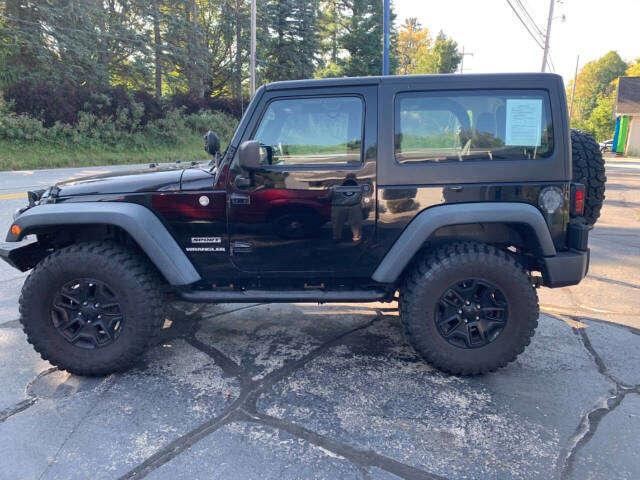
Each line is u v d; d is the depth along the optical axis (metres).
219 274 3.28
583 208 3.19
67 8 22.11
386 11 13.13
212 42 34.50
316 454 2.38
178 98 29.55
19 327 3.94
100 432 2.56
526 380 3.14
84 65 23.81
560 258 3.07
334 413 2.75
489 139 3.09
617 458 2.36
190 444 2.46
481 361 3.11
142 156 22.44
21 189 10.99
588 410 2.78
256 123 3.10
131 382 3.11
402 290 3.23
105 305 3.11
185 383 3.10
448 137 3.09
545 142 3.08
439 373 3.25
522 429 2.60
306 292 3.28
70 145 20.38
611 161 26.67
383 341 3.77
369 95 3.07
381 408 2.81
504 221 3.00
